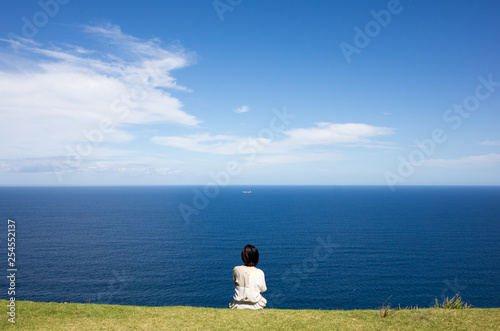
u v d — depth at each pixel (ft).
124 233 345.92
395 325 15.93
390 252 264.72
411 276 195.62
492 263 229.86
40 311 17.52
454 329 15.34
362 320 16.75
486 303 151.74
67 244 283.79
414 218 502.79
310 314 17.75
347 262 229.25
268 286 173.99
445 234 357.20
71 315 17.07
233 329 14.92
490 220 482.28
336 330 15.05
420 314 17.90
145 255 241.76
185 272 195.83
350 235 343.26
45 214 538.88
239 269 19.08
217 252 253.65
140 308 18.81
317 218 497.46
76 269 201.36
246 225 415.03
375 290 168.55
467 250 275.59
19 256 236.63
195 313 17.66
